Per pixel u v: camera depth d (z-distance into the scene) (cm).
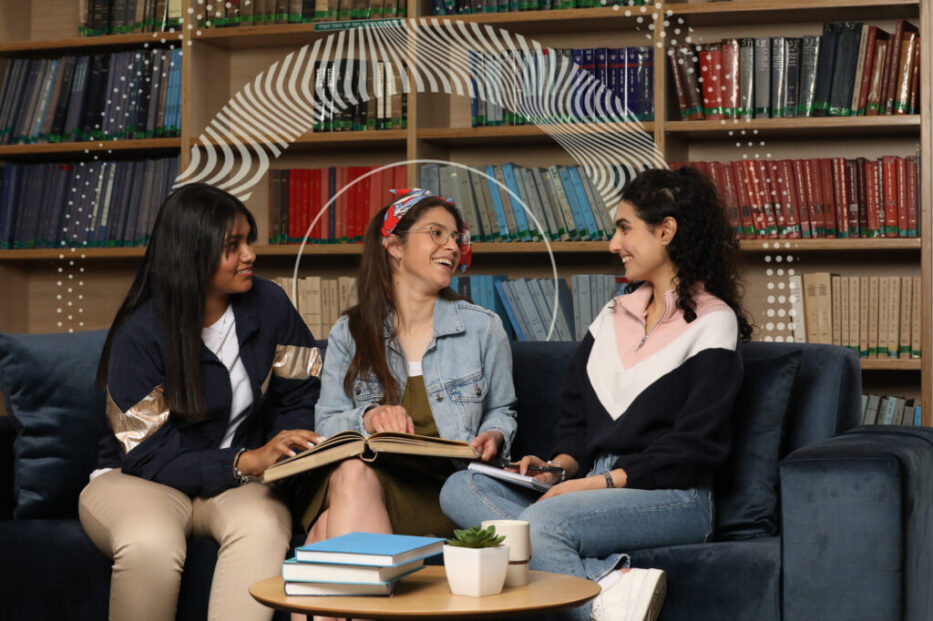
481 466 194
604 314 216
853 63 327
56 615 209
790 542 172
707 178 210
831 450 175
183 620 199
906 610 168
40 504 223
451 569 138
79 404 228
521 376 236
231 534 192
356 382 220
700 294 204
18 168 390
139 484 205
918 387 345
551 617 175
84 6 384
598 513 180
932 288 319
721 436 192
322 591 137
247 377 220
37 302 413
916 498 175
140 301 217
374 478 193
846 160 330
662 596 172
